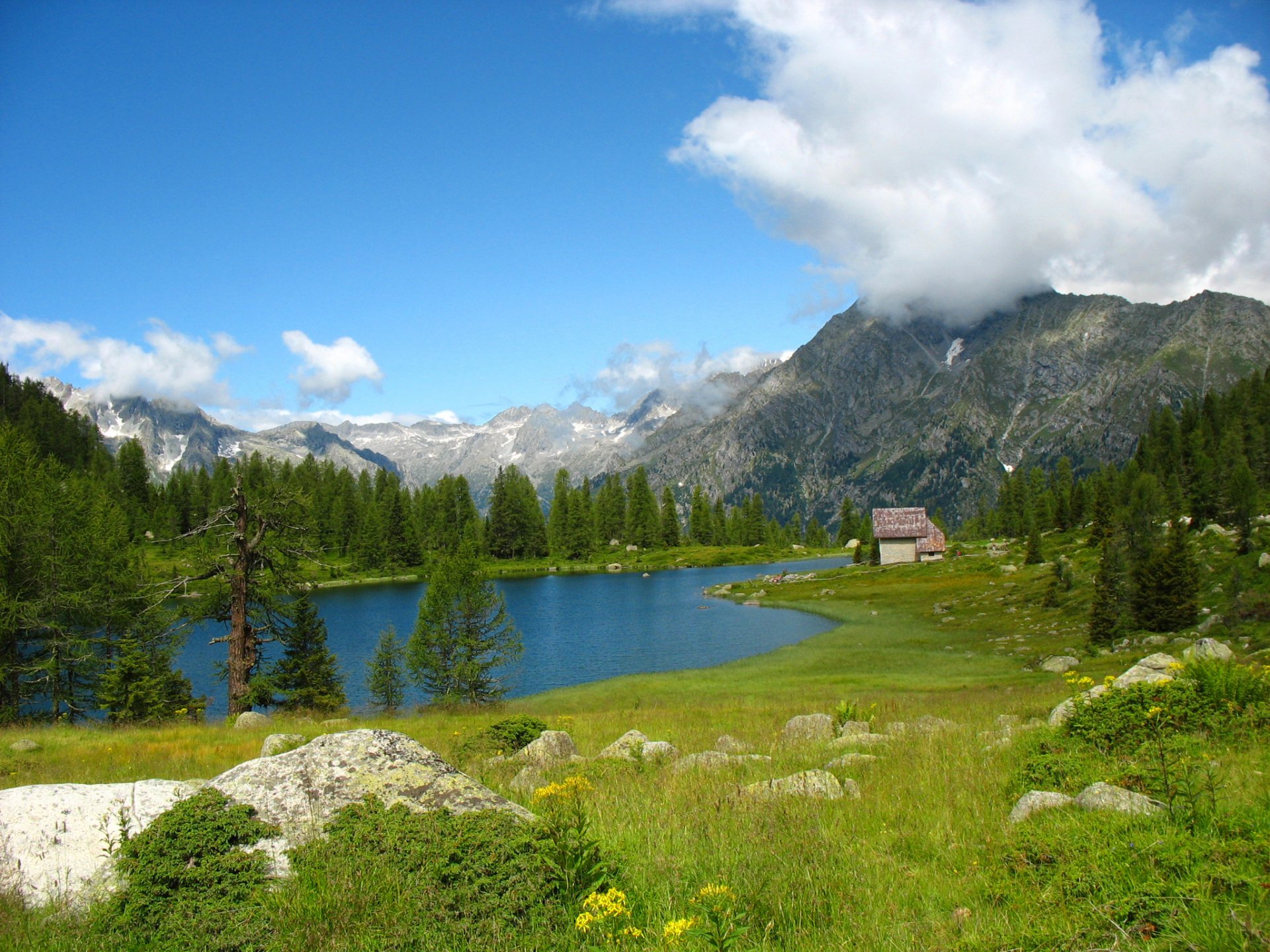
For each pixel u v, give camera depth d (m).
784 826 9.13
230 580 37.19
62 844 7.84
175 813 7.64
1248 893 5.62
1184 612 42.84
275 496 38.22
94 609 41.38
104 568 42.16
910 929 6.31
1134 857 6.65
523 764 16.17
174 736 26.06
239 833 7.64
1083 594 61.31
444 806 8.36
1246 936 5.05
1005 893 6.71
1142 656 39.06
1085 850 7.09
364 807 8.08
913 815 9.66
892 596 87.75
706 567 167.62
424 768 8.97
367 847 7.43
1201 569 48.53
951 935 6.11
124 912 6.79
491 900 6.59
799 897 6.96
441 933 6.21
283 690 37.84
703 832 9.13
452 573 39.78
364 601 106.06
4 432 44.62
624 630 76.06
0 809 8.09
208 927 6.45
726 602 100.31
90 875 7.55
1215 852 6.43
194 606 38.66
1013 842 7.75
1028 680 38.25
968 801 10.12
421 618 39.75
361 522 158.62
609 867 7.33
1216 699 12.62
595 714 30.83
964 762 12.64
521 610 93.69
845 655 55.59
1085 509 123.62
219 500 150.75
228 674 38.03
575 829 7.82
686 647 65.88
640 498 197.75
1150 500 82.19
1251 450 116.38
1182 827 7.28
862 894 7.09
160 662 40.06
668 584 129.62
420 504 184.12
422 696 48.94
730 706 32.56
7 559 38.91
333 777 8.57
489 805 8.57
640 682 48.81
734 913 6.38
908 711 25.19
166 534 132.38
